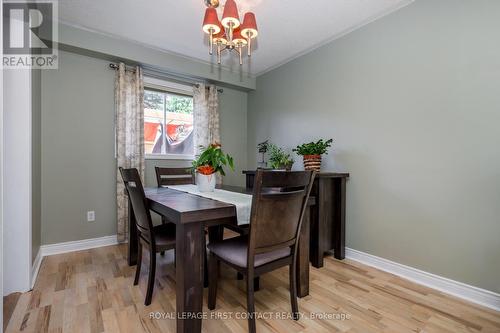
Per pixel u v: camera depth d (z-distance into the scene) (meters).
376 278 2.00
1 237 1.20
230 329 1.35
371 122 2.29
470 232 1.70
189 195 1.77
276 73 3.40
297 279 1.68
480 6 1.66
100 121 2.71
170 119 3.29
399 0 2.02
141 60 2.80
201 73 3.26
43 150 2.40
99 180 2.71
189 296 1.22
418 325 1.40
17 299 1.62
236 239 1.62
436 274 1.85
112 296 1.66
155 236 1.69
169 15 2.26
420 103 1.96
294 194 1.34
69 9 2.16
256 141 3.78
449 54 1.80
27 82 1.77
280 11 2.17
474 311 1.55
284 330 1.35
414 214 1.99
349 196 2.46
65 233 2.52
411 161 2.01
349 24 2.37
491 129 1.62
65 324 1.37
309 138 2.92
